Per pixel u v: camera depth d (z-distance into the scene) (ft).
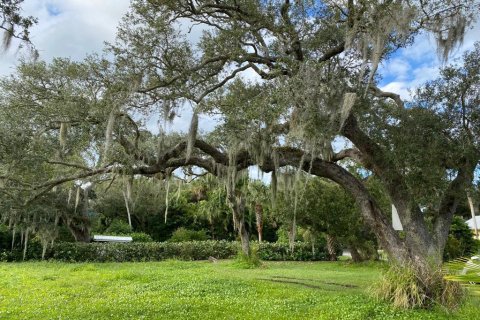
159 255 82.48
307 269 61.93
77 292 37.42
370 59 33.60
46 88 36.78
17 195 43.78
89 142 38.27
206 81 38.58
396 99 36.11
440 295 28.81
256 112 32.71
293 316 27.48
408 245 33.65
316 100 30.53
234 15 36.22
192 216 116.67
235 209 64.59
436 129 31.91
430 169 31.19
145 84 36.68
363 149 34.42
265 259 86.84
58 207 71.92
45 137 38.17
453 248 62.18
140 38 35.22
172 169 43.96
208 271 54.95
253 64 37.83
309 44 34.58
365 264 67.77
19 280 45.73
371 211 36.22
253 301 32.81
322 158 38.24
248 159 38.45
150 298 34.09
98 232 112.68
